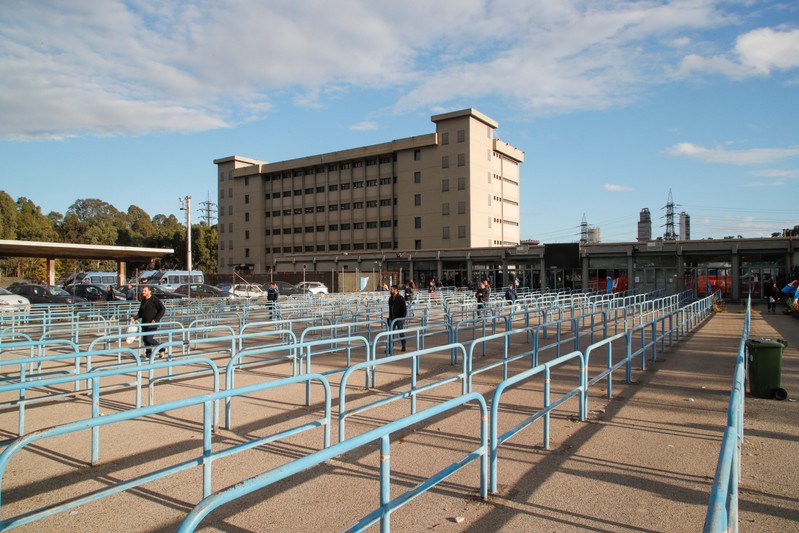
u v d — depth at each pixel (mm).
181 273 48719
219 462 5832
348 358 11273
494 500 4805
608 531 4227
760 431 6848
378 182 72875
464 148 65562
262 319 23047
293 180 80812
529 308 22281
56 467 5711
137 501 4863
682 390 9195
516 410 7891
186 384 9969
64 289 34594
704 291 38594
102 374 5797
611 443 6371
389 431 3500
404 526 4312
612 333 17641
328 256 61875
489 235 68125
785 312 25469
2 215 68750
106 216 135750
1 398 8867
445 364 11914
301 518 4504
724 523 2318
